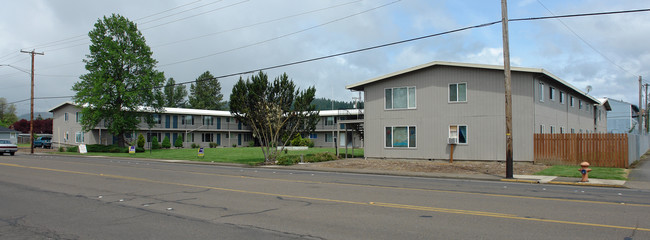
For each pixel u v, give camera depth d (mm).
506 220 8484
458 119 26078
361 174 20688
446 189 13930
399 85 28234
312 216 8984
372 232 7469
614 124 62312
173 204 10617
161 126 56969
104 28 45281
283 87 28266
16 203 10852
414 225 8039
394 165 24547
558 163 23250
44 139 57906
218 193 12688
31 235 7426
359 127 33000
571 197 12031
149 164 26938
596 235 7180
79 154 41688
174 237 7199
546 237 7035
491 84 25125
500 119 24781
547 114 26656
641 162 26328
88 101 44250
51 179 16594
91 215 9203
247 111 27297
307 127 29062
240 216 9016
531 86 24219
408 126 27781
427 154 27016
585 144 22609
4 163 25578
